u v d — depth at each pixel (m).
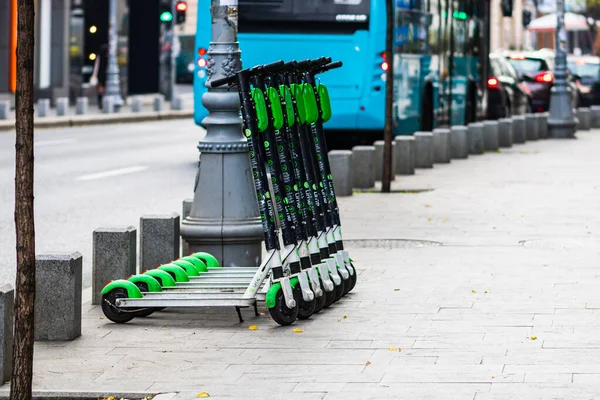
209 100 13.58
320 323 11.95
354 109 28.77
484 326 11.64
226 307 12.84
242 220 13.60
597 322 11.77
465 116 39.12
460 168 30.14
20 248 8.78
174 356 10.69
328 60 12.94
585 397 9.08
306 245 12.37
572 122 42.44
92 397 9.44
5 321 9.83
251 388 9.55
